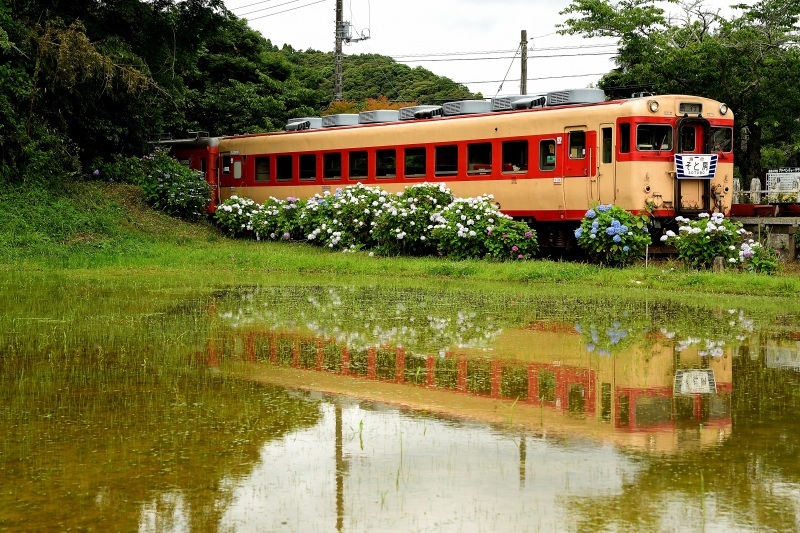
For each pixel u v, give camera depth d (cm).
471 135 2156
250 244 2384
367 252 2127
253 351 911
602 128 1905
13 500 484
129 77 2500
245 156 2812
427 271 1775
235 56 4309
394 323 1109
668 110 1897
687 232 1691
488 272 1711
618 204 1883
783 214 2067
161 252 2117
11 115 2362
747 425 625
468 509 470
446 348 928
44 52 2395
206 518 461
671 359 865
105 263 1942
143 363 848
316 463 546
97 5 2698
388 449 573
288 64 4669
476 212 1959
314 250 2228
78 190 2534
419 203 2084
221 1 2842
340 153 2473
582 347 931
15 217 2219
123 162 2834
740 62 2558
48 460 550
